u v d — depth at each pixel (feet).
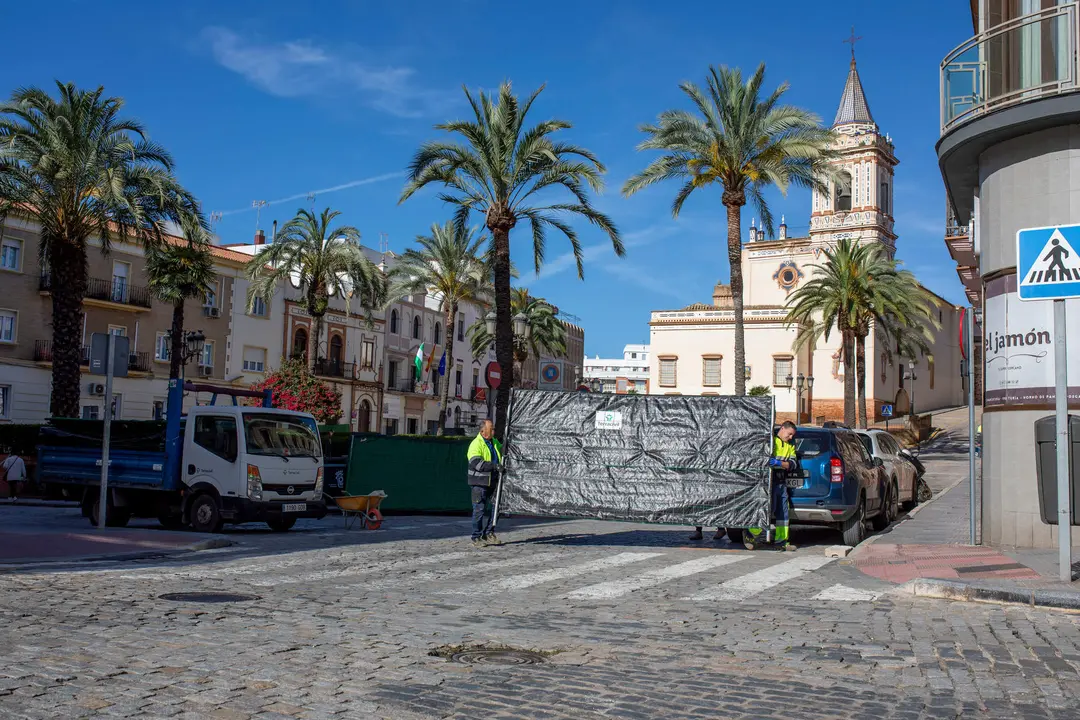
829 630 25.54
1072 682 19.83
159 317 162.61
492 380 72.64
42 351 142.92
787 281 239.71
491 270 161.79
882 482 57.93
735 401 46.88
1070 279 31.09
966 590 30.89
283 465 57.00
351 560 40.78
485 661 21.15
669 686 19.20
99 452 60.23
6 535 45.44
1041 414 43.37
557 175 89.51
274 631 23.95
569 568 39.17
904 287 161.27
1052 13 42.27
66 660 20.10
